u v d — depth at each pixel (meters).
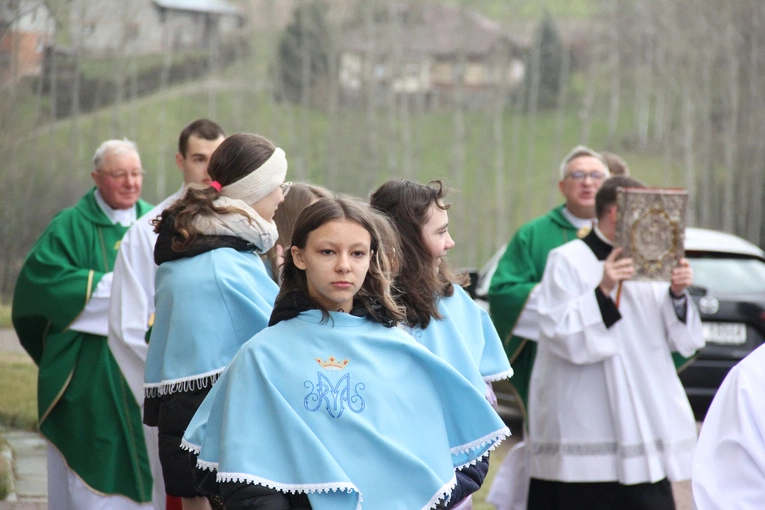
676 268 16.50
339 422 9.27
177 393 12.15
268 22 143.25
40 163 65.44
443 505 9.52
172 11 137.50
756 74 126.44
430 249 11.53
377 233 9.70
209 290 12.20
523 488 18.66
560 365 17.38
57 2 43.72
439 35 158.00
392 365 9.66
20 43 42.81
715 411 9.20
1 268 50.28
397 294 11.14
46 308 18.28
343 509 9.06
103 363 18.27
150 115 122.00
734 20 130.25
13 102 45.56
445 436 9.75
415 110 157.50
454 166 136.62
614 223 17.42
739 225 125.62
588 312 16.66
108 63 100.31
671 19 137.62
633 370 16.89
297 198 14.21
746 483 8.75
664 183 136.12
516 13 156.88
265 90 142.25
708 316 28.72
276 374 9.38
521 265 20.52
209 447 9.55
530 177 138.75
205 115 128.12
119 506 18.00
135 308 16.77
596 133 156.88
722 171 131.50
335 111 134.75
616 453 16.92
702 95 134.50
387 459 9.28
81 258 18.95
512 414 32.22
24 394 27.12
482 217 135.75
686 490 23.48
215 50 135.38
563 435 17.20
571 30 165.25
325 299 9.70
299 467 9.05
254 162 12.60
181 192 17.52
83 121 100.75
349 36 141.12
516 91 167.25
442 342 11.33
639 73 145.62
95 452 18.06
